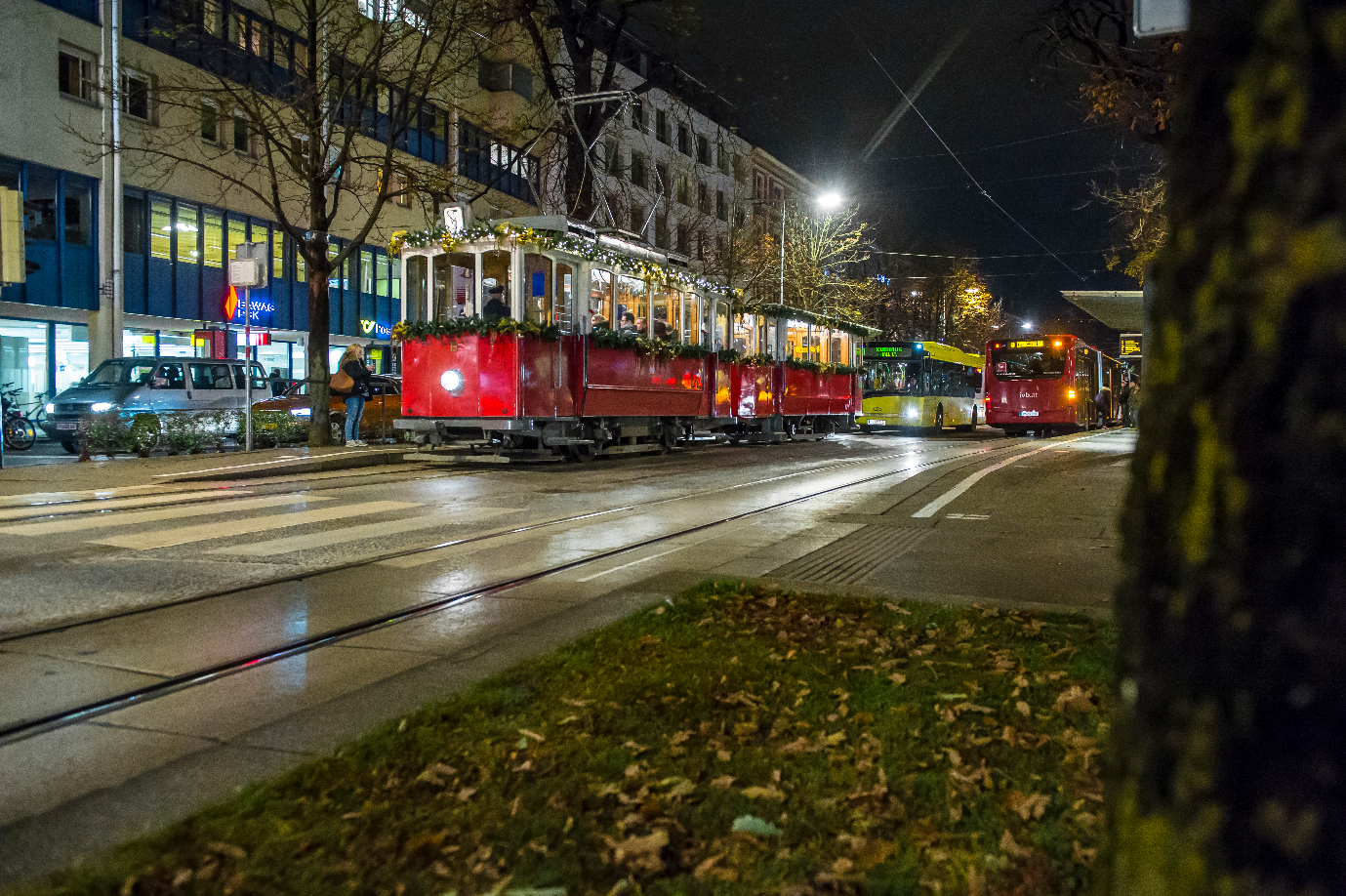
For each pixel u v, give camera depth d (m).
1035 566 7.12
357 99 19.89
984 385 37.84
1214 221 1.09
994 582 6.48
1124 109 11.23
